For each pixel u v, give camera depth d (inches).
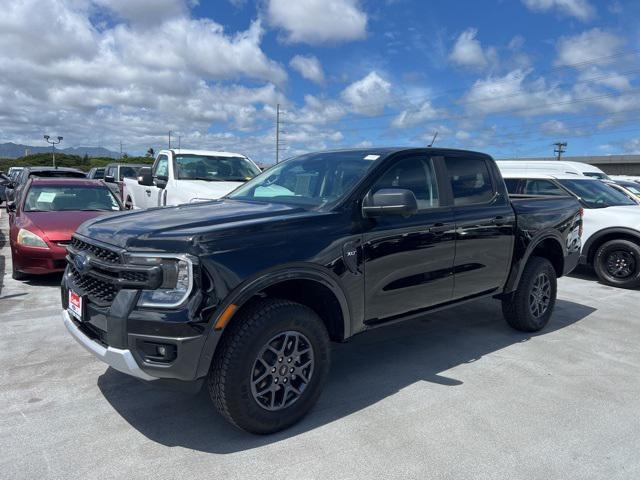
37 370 165.8
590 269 384.5
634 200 384.2
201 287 113.3
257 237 123.7
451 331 216.5
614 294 297.6
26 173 518.6
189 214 141.0
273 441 124.5
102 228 134.1
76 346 187.8
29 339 194.7
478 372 170.6
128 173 647.1
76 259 133.0
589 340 207.3
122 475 110.0
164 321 111.3
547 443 125.3
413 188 165.6
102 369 167.2
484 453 120.3
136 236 120.0
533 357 185.8
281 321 123.3
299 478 109.6
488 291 191.8
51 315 226.4
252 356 119.3
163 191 375.2
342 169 161.3
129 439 124.7
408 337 207.8
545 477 111.5
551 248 224.8
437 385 159.3
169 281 114.0
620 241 315.3
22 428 129.1
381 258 148.3
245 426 122.1
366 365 175.9
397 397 150.1
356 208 145.7
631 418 139.0
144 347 114.8
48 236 277.9
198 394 150.3
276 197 167.9
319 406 143.6
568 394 153.8
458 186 181.5
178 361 112.2
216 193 329.4
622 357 187.5
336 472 111.8
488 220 184.9
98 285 126.9
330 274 134.3
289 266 125.5
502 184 200.8
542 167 428.8
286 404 128.4
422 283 162.9
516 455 119.6
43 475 109.4
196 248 114.2
